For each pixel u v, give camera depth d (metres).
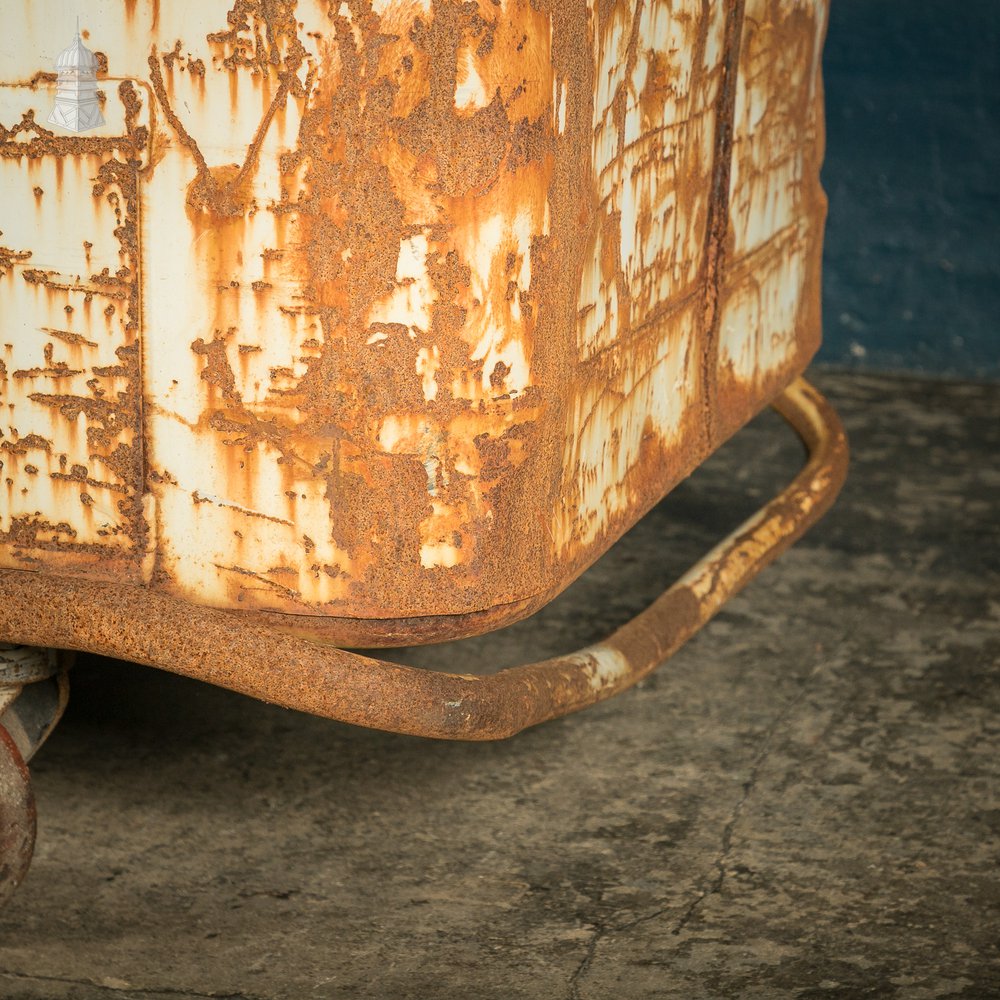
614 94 1.82
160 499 1.69
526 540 1.74
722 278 2.36
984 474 4.48
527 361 1.66
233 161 1.57
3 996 1.93
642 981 2.01
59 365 1.67
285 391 1.63
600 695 2.09
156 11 1.54
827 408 3.45
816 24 2.74
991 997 1.98
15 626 1.67
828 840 2.39
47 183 1.61
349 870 2.28
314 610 1.70
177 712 2.77
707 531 3.93
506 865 2.31
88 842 2.33
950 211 5.57
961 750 2.73
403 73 1.52
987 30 5.37
